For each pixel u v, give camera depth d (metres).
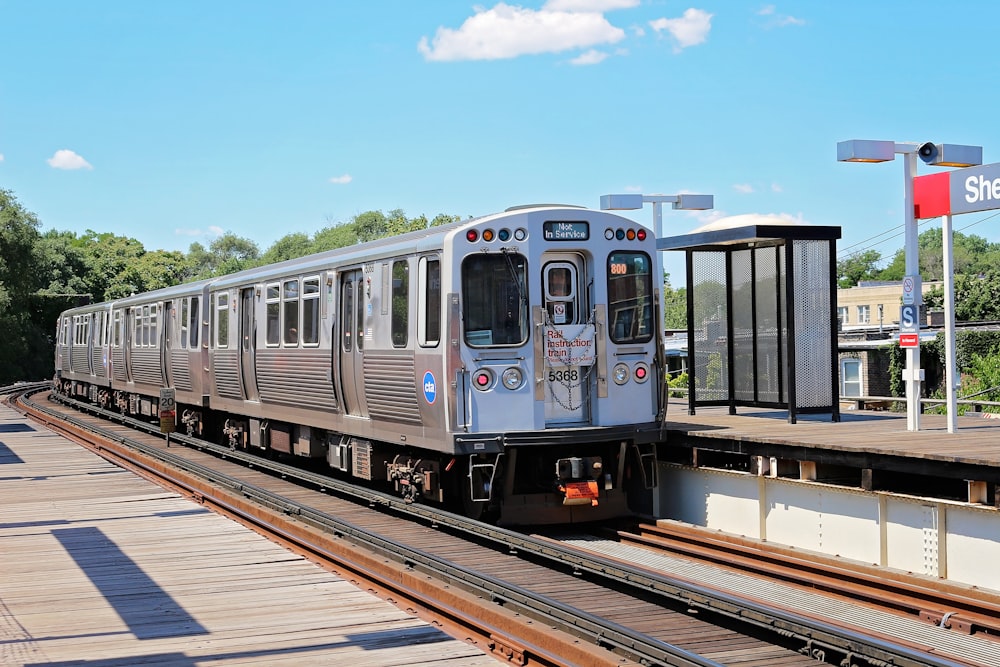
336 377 13.99
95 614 8.03
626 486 12.14
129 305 27.14
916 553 9.15
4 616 8.02
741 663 6.55
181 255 122.88
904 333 11.68
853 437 10.71
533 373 11.21
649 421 11.80
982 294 47.44
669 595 8.17
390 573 9.29
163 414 21.86
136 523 12.55
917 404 11.62
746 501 11.31
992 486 8.53
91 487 16.12
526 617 7.52
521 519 11.49
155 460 18.80
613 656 6.32
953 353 11.28
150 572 9.60
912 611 7.98
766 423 13.05
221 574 9.48
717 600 7.68
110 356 29.45
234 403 18.89
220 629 7.50
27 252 69.88
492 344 11.09
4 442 24.56
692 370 14.50
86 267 91.06
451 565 9.12
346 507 13.47
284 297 16.00
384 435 12.82
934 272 99.00
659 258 11.97
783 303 13.57
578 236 11.46
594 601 8.28
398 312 12.18
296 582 9.12
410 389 11.88
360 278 13.35
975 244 116.44
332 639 7.18
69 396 39.44
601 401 11.51
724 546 10.48
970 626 7.47
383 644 7.04
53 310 80.75
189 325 21.28
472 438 10.98
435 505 13.04
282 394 16.14
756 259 14.05
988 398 27.70
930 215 11.42
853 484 10.48
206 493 14.77
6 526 12.43
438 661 6.65
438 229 11.66
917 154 11.69
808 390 13.33
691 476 12.24
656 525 11.68
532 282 11.23
